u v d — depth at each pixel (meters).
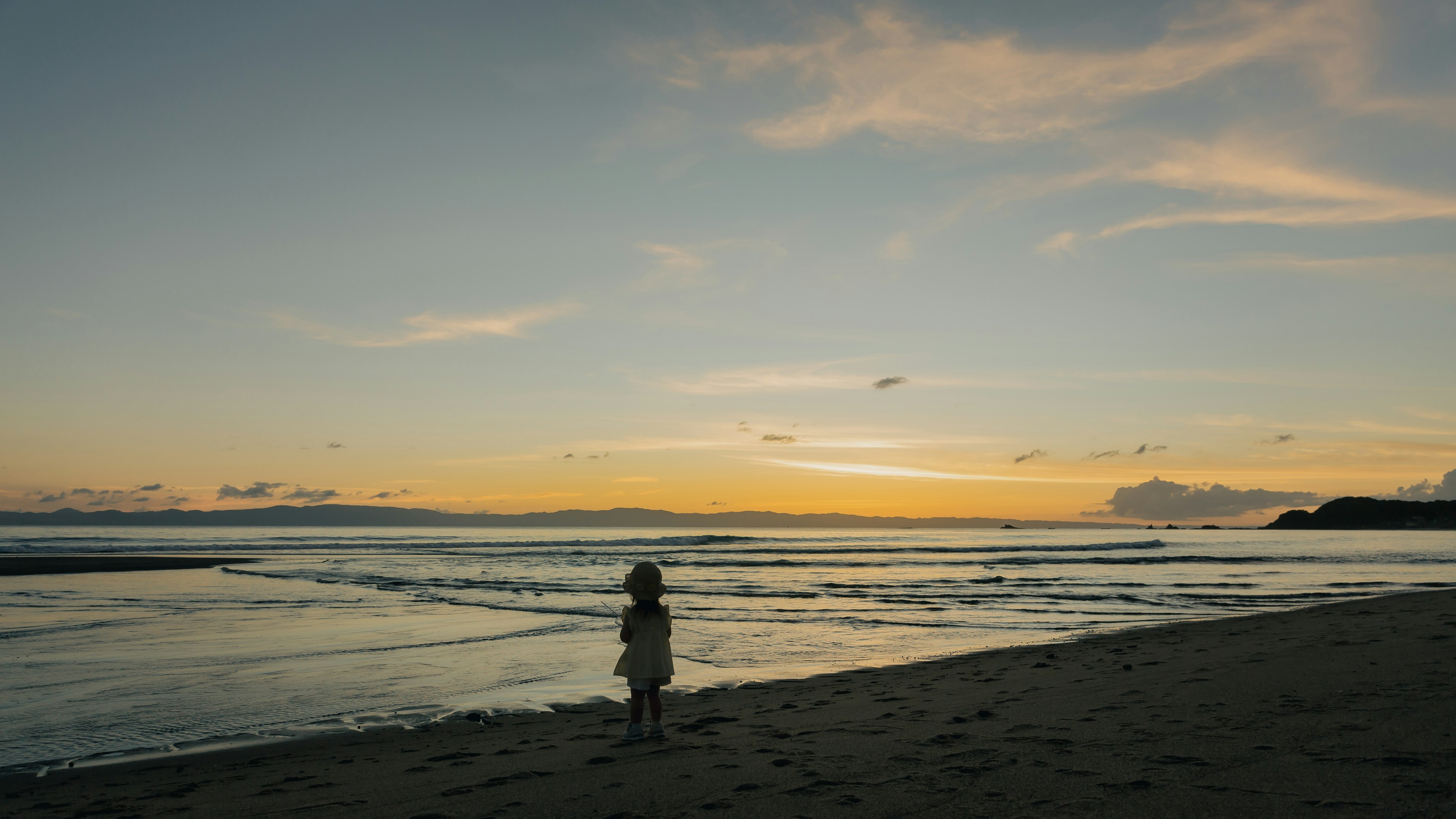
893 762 4.90
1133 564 41.62
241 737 7.08
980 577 31.34
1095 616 17.89
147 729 7.43
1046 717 6.34
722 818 3.87
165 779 5.72
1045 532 174.75
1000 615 18.05
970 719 6.45
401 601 20.48
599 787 4.64
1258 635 12.46
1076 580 29.88
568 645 13.05
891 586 26.91
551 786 4.74
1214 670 8.65
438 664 11.22
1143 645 12.25
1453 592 19.69
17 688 9.42
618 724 7.29
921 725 6.25
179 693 9.12
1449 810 3.41
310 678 10.11
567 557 47.03
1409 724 5.16
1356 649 9.56
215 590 23.86
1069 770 4.44
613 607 19.05
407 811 4.34
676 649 13.02
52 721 7.77
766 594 23.73
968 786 4.20
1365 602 17.62
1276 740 4.92
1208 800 3.73
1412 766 4.14
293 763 6.13
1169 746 4.93
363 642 13.27
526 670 10.74
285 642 13.23
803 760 5.10
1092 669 9.65
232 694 9.08
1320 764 4.27
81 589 23.94
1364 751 4.51
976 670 10.34
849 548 61.81
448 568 36.06
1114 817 3.54
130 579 28.31
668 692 9.25
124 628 14.92
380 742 6.80
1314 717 5.60
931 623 16.55
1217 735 5.19
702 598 22.47
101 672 10.45
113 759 6.38
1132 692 7.46
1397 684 6.76
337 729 7.38
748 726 6.68
